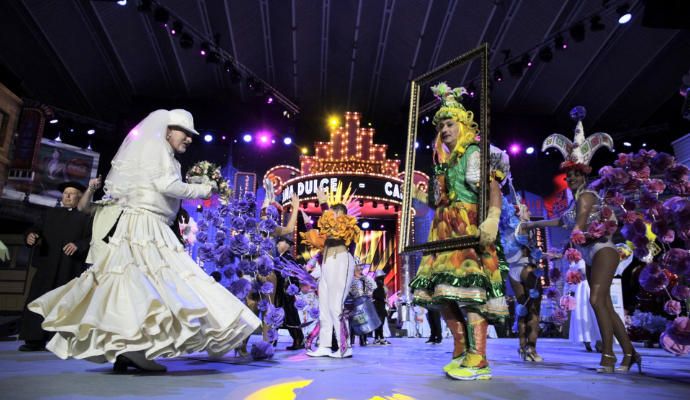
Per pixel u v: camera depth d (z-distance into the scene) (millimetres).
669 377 2791
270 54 14281
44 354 3973
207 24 12312
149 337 2355
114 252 2588
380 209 14469
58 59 13789
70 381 2275
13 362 3256
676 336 2357
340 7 12422
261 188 15750
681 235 2455
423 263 2781
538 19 11555
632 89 14414
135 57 14148
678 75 13305
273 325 3932
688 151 9883
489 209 2553
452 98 2961
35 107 11758
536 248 4434
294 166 16281
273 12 12445
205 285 2676
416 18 12117
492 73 12789
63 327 2305
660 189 2633
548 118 16703
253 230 4000
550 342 8117
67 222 4711
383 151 14625
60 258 4617
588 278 3477
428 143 16500
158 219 2793
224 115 16438
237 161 15961
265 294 4035
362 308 5137
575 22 10695
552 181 16125
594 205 3355
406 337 11625
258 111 16562
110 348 2311
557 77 14430
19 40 12961
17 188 13484
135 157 2830
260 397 1911
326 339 4316
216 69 15000
